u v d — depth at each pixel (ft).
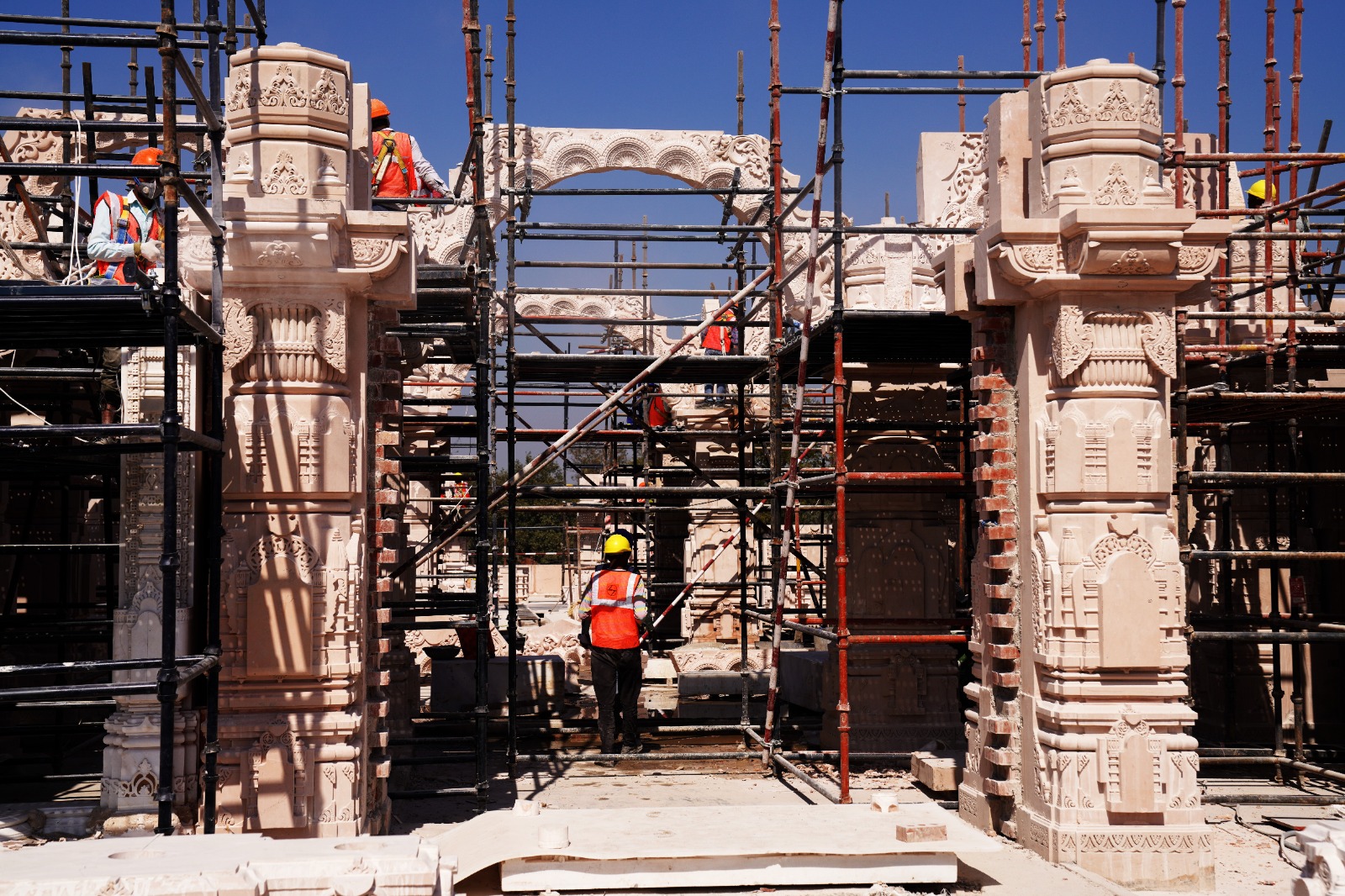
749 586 38.58
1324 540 32.19
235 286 19.58
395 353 24.04
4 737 30.55
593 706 36.88
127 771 19.84
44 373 22.81
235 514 19.58
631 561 40.65
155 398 20.39
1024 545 21.70
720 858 17.17
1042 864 19.99
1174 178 26.58
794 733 34.24
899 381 30.96
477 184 24.11
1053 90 21.20
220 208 18.88
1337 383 30.94
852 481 24.79
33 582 34.86
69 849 14.08
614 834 18.13
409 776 26.96
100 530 35.70
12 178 26.08
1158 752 20.25
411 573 35.73
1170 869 19.89
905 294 32.19
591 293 34.99
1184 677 20.81
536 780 28.12
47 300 15.80
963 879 18.86
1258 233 24.71
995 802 22.36
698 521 52.80
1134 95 20.92
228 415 19.60
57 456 18.42
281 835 19.35
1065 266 20.85
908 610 30.68
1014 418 22.40
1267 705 31.78
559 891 16.88
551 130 42.24
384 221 19.81
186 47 18.71
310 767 19.48
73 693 15.06
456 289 24.67
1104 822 20.12
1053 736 20.48
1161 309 20.90
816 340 27.48
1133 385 20.88
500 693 35.01
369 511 21.76
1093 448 20.57
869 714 30.30
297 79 19.83
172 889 12.46
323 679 19.66
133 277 15.21
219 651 18.39
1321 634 22.00
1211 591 32.73
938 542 30.89
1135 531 20.62
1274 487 29.53
